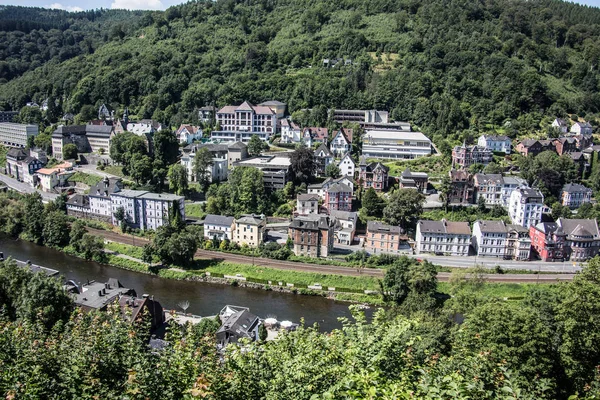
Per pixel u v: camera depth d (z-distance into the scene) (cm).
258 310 13600
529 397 4725
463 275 14562
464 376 5053
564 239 17425
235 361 4803
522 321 7931
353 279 15438
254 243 17812
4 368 4812
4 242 18550
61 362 4775
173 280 15738
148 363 4594
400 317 5416
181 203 19375
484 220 18262
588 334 7756
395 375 4550
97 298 11781
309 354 4953
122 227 19325
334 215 19325
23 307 9169
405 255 16125
